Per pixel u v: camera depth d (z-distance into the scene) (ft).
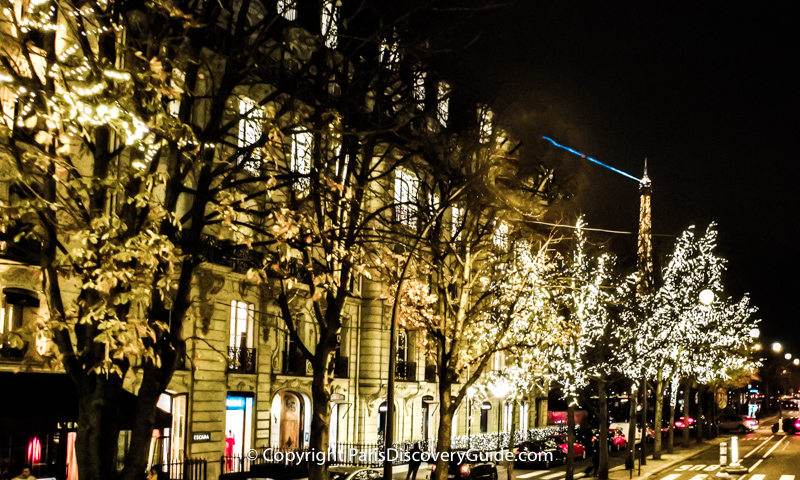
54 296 29.96
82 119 27.07
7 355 59.00
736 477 97.60
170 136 30.32
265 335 92.58
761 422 308.40
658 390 128.26
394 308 53.62
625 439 163.94
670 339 111.86
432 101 59.77
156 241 27.94
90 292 29.43
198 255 33.09
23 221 33.30
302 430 101.24
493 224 74.38
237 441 88.12
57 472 63.31
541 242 86.63
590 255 100.83
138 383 68.95
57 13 38.40
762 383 347.56
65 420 58.18
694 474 106.01
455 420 137.39
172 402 77.25
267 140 35.45
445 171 64.44
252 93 79.66
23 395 56.65
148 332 27.96
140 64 29.45
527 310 77.15
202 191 32.94
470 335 79.30
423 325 74.95
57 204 31.24
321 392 50.80
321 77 47.29
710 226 120.06
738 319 129.80
